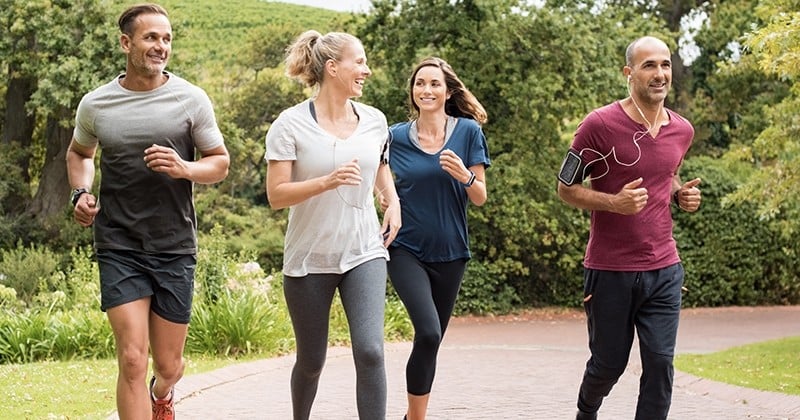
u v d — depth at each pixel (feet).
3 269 66.69
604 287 17.28
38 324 38.47
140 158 15.74
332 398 26.84
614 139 17.04
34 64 79.46
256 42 115.44
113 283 15.61
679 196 17.69
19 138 88.48
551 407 25.64
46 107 76.59
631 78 17.15
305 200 15.97
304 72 16.98
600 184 17.38
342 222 16.52
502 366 36.55
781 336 55.67
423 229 19.02
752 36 36.42
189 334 39.65
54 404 24.31
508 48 77.05
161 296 16.03
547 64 77.41
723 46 107.86
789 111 43.42
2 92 93.20
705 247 81.15
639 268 17.04
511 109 76.79
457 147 19.48
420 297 18.71
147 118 15.72
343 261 16.52
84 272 50.01
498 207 76.64
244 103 106.42
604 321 17.33
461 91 19.84
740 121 111.45
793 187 43.57
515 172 76.07
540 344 53.16
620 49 81.10
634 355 39.99
